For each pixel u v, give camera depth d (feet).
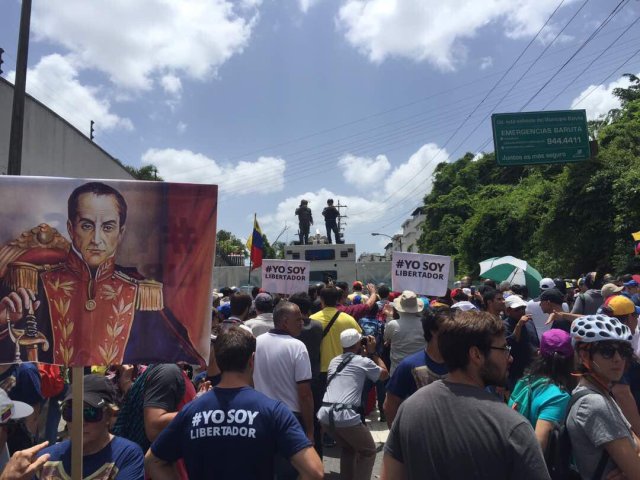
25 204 8.52
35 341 8.36
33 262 8.48
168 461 8.36
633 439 7.97
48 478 7.89
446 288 27.35
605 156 62.08
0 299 8.32
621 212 57.72
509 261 41.37
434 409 6.72
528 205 90.22
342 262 63.26
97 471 7.99
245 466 7.83
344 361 15.75
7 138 39.22
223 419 8.04
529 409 9.52
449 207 149.28
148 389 10.29
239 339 8.72
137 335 8.69
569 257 66.85
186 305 8.90
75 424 7.84
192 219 9.02
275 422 8.07
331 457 20.66
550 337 9.70
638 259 33.12
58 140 46.88
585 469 8.12
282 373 13.97
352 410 15.02
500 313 21.74
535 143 58.65
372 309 26.35
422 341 19.27
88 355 8.43
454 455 6.30
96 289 8.63
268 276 32.40
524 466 6.06
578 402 8.33
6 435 8.43
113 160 60.70
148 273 8.83
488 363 7.12
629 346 8.39
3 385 12.32
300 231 69.92
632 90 108.17
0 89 38.32
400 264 27.68
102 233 8.72
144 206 8.89
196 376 16.25
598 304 23.02
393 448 7.11
